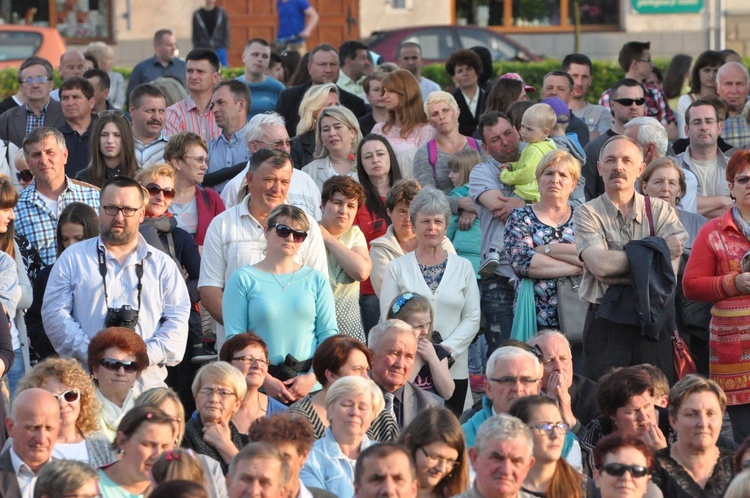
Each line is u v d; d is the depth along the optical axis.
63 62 44.00
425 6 71.50
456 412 26.88
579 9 72.69
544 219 27.00
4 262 25.09
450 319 27.16
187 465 17.78
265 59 41.88
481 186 30.19
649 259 24.84
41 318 25.72
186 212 29.58
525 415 20.17
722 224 25.52
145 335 24.70
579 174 27.28
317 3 71.06
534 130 29.77
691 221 28.78
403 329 23.66
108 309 24.53
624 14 71.62
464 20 72.12
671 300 25.17
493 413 22.31
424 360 25.36
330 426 21.42
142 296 24.78
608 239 25.55
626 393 22.33
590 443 23.11
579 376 24.31
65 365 21.66
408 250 28.78
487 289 28.98
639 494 19.50
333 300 25.50
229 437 21.95
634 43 44.09
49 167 28.22
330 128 31.72
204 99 36.44
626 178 25.50
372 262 28.61
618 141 25.69
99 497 17.55
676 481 21.17
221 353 23.19
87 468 17.48
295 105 38.41
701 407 21.20
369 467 17.92
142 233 27.08
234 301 24.88
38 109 36.56
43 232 28.03
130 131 30.92
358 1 71.19
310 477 20.80
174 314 24.95
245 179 27.80
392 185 30.56
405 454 18.05
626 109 33.78
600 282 25.47
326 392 23.06
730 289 24.97
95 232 26.69
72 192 28.61
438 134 33.09
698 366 27.77
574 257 26.44
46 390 21.05
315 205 29.78
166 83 40.25
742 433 25.14
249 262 26.38
